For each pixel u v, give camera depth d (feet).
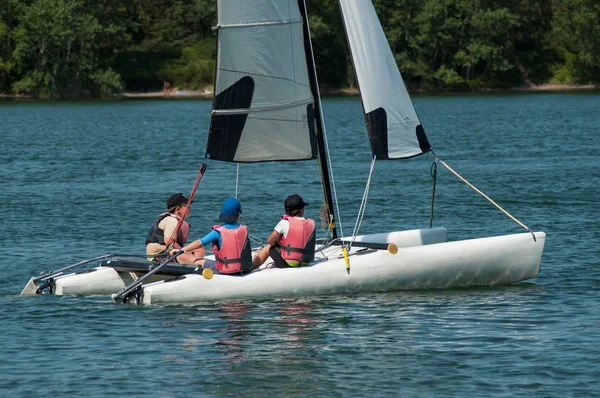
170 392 96.84
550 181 289.74
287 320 123.34
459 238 191.83
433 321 122.62
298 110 147.84
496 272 143.13
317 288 136.56
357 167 351.46
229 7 143.74
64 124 653.30
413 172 329.52
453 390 96.58
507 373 101.40
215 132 146.41
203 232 202.28
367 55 146.41
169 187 286.25
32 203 247.50
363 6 145.79
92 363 105.70
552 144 448.65
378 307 130.31
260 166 355.36
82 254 174.29
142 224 211.41
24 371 102.89
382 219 220.43
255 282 134.21
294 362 106.01
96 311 128.26
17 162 372.99
